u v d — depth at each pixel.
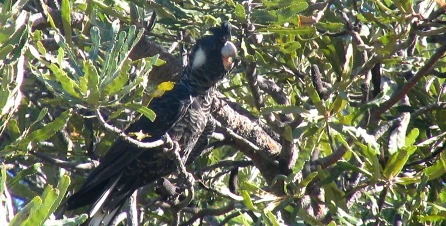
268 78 12.44
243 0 11.12
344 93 9.73
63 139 11.66
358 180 11.09
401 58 11.02
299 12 10.62
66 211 11.27
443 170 9.81
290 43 10.79
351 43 10.66
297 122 11.12
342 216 9.92
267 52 11.73
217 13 11.17
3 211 6.81
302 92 12.36
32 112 12.16
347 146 9.62
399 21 10.15
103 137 11.65
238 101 13.19
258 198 10.12
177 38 12.13
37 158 11.35
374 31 11.62
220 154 13.41
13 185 9.58
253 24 10.57
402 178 9.76
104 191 10.99
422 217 9.71
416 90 11.52
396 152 9.48
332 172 10.28
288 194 10.27
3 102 8.02
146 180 11.43
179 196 11.76
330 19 11.56
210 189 11.38
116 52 8.25
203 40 11.54
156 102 11.43
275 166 11.91
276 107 9.84
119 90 8.16
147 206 11.75
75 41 10.85
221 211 11.14
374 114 10.66
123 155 10.95
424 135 11.28
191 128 11.52
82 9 11.02
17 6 8.95
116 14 11.02
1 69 8.52
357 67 11.17
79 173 11.93
